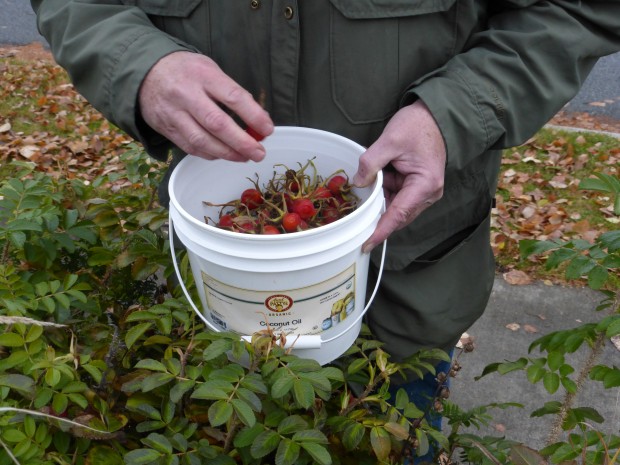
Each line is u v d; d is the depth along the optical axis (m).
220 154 1.28
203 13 1.47
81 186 1.92
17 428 1.14
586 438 1.27
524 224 3.78
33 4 1.60
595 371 1.31
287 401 1.24
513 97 1.44
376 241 1.29
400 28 1.44
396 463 1.41
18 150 4.59
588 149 4.53
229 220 1.37
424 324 1.78
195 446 1.16
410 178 1.36
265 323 1.26
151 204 1.98
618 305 1.32
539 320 3.09
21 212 1.57
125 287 1.73
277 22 1.41
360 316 1.42
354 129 1.54
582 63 1.51
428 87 1.38
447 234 1.74
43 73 5.92
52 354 1.19
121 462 1.17
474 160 1.65
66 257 1.79
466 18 1.47
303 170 1.43
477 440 1.49
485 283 1.86
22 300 1.31
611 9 1.47
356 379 1.46
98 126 5.02
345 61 1.45
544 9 1.44
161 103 1.29
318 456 1.07
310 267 1.16
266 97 1.53
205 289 1.29
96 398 1.22
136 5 1.50
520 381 2.72
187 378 1.18
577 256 1.29
